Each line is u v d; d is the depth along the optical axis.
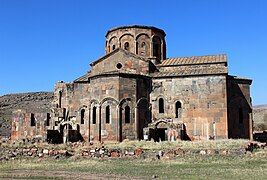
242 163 24.84
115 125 37.62
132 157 28.20
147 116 39.59
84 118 41.59
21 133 45.22
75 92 42.84
